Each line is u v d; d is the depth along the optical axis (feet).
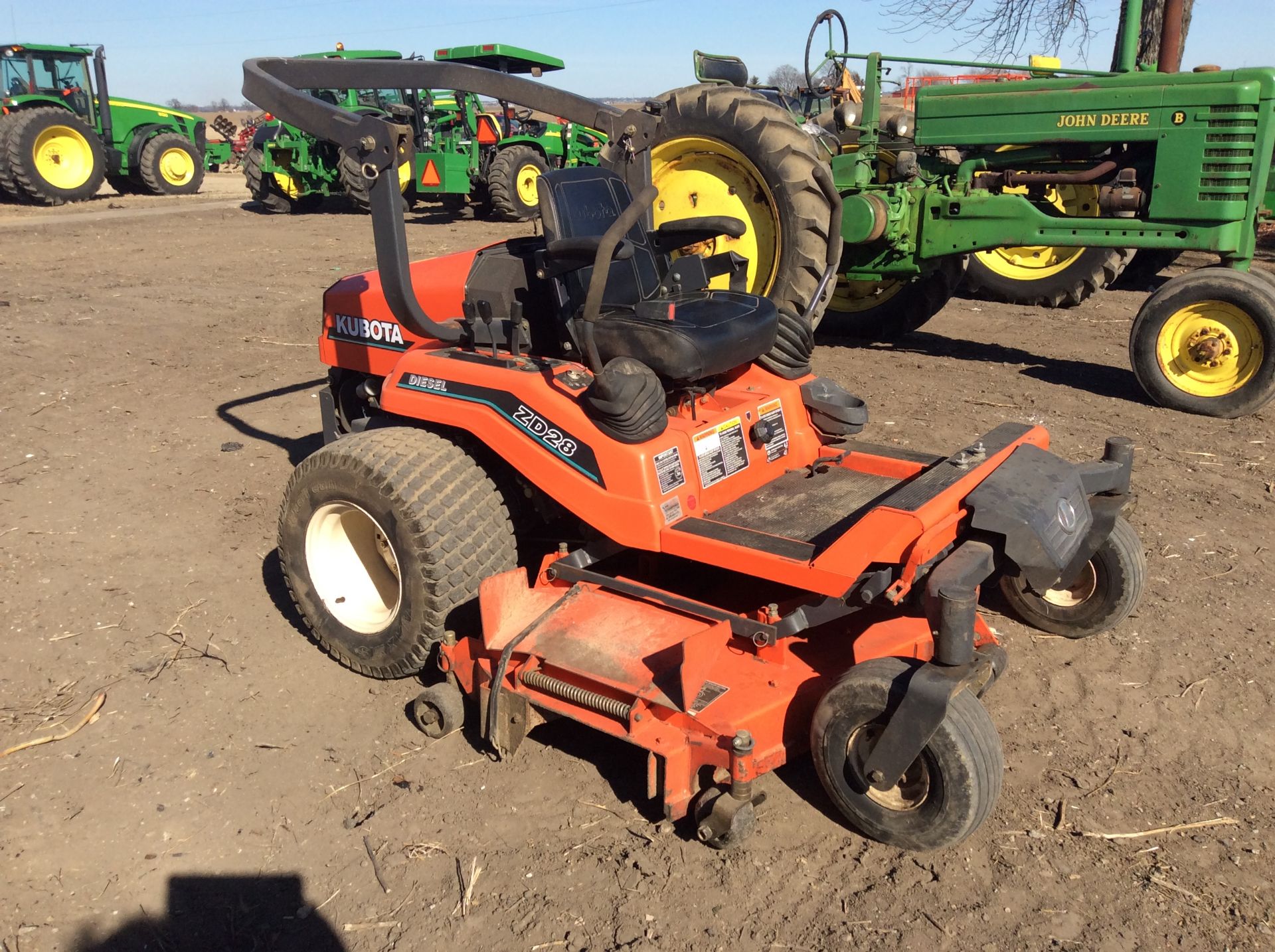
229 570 14.73
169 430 20.24
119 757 10.72
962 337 29.43
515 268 12.56
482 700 10.64
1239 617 13.43
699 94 22.40
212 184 79.20
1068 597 12.96
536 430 11.07
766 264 22.74
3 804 10.00
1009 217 24.08
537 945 8.45
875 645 9.58
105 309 29.68
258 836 9.68
